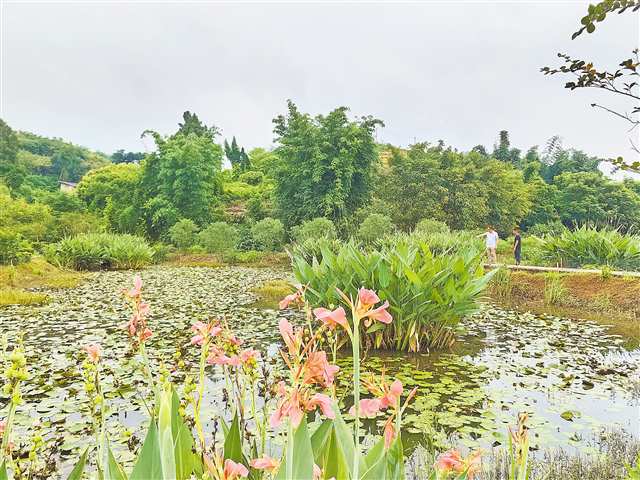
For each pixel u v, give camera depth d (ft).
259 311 32.60
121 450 11.38
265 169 147.33
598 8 5.46
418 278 20.29
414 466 10.56
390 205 87.45
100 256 69.46
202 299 38.52
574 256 49.32
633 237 46.57
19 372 4.83
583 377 18.04
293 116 83.25
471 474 4.75
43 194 142.10
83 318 30.09
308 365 3.66
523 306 35.65
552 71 6.08
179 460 5.41
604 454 11.15
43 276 54.44
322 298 20.95
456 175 94.79
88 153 277.64
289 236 80.69
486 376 18.10
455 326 23.12
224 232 80.79
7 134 174.91
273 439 10.52
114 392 15.71
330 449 4.88
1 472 4.72
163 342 22.99
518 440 4.75
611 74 5.67
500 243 80.43
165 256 81.92
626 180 132.57
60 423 13.17
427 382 17.12
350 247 22.76
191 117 151.84
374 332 21.77
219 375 17.46
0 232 54.95
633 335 25.90
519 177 128.88
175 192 96.22
